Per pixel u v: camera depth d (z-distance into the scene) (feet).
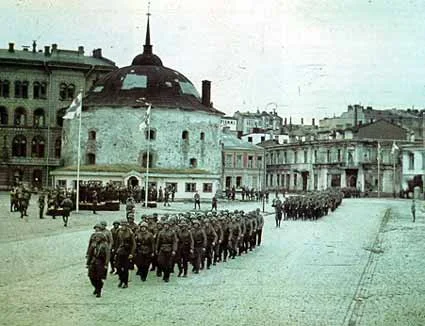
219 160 317.83
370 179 370.94
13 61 335.47
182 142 302.86
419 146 346.33
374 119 453.17
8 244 101.04
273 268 84.07
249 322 52.11
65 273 75.15
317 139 407.23
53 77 341.41
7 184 335.06
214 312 55.77
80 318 52.39
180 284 70.59
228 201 282.97
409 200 320.29
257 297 63.26
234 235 92.68
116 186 237.25
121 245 67.62
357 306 59.62
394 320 53.78
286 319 53.47
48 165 338.54
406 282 73.87
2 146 337.31
